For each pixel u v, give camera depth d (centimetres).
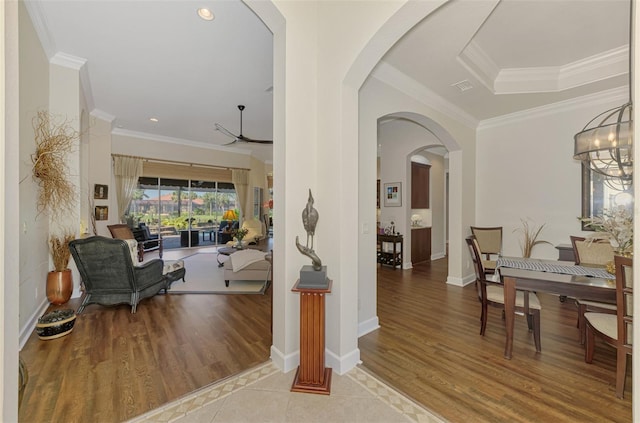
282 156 216
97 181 556
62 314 276
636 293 87
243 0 200
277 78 222
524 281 232
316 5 233
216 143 819
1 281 79
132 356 233
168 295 393
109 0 259
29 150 278
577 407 177
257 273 426
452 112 425
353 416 170
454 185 466
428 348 251
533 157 435
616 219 244
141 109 539
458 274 457
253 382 201
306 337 194
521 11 249
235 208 920
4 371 82
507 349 233
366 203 291
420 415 171
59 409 173
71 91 358
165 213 783
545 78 363
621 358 183
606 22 264
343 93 214
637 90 85
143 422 165
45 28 297
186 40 320
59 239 349
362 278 283
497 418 168
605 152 219
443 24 242
